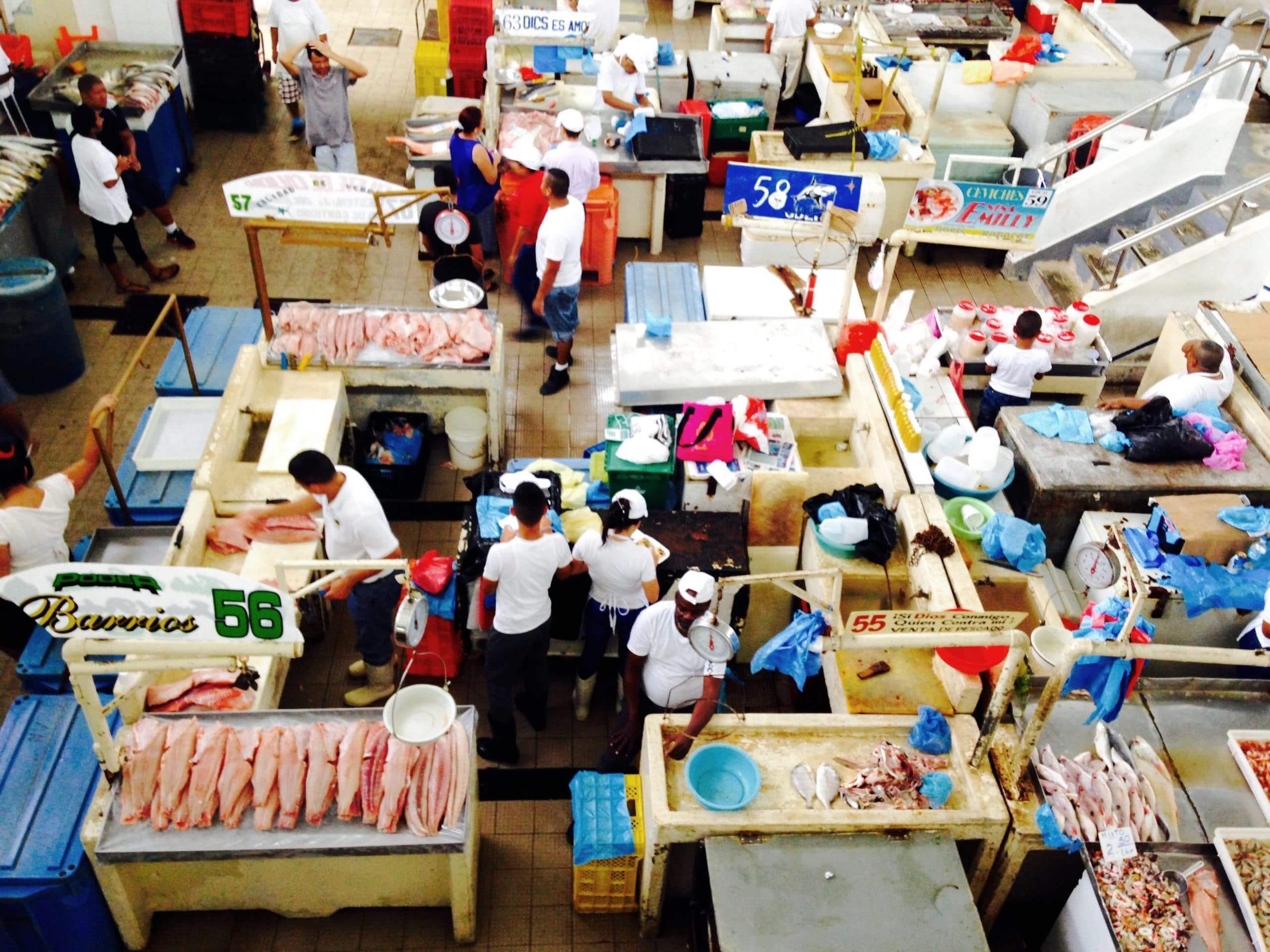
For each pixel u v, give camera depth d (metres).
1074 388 7.78
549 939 5.16
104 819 4.48
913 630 4.65
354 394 7.29
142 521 6.26
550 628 5.77
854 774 4.95
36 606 3.96
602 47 11.08
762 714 5.29
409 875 4.86
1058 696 4.51
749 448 6.54
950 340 7.69
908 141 9.93
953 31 12.09
